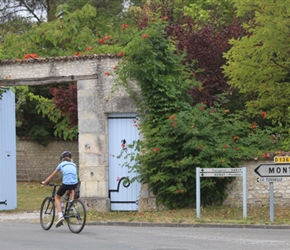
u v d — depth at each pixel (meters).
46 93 38.00
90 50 22.42
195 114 20.31
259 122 24.94
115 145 20.84
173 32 26.69
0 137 23.25
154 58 20.33
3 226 18.03
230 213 19.14
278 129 21.55
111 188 20.83
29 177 38.78
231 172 18.48
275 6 22.06
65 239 14.91
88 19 34.62
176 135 19.86
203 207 19.94
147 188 20.34
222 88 25.52
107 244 13.95
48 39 31.09
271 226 16.91
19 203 26.67
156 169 20.00
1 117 23.30
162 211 20.02
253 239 14.62
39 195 30.53
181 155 19.94
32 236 15.55
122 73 20.31
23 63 21.33
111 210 20.77
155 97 20.25
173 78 20.61
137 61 20.31
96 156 20.80
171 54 20.89
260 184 19.95
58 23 31.69
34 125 38.81
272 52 22.42
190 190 19.89
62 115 33.88
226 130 20.53
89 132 20.89
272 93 23.19
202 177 19.72
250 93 24.31
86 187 20.81
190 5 35.59
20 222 19.27
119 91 20.66
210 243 13.98
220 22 29.64
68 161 16.83
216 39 26.33
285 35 22.11
